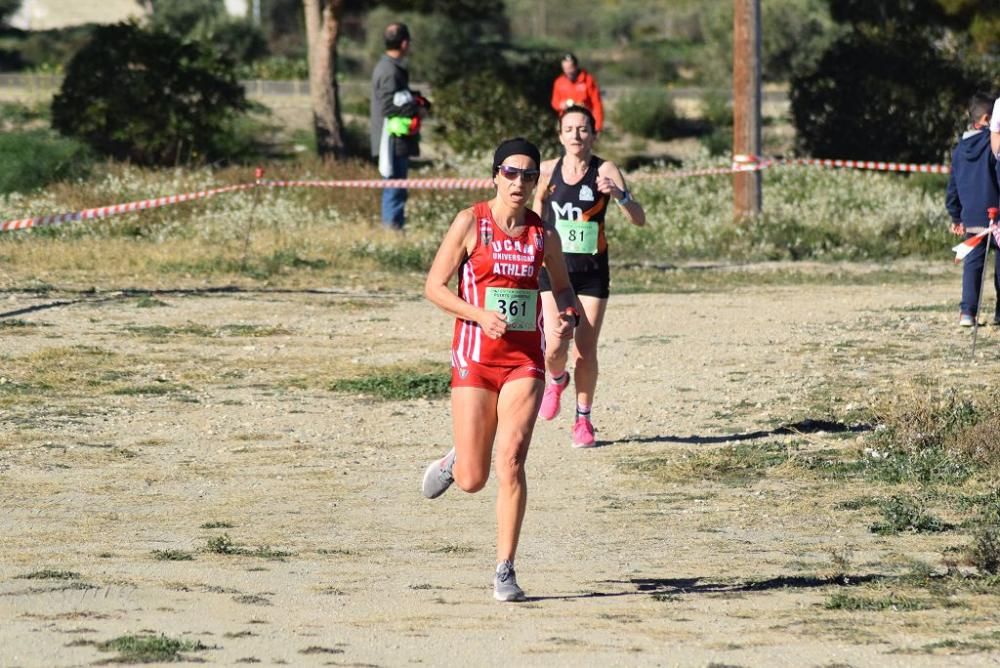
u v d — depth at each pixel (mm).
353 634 14914
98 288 45125
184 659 13586
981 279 36688
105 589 16766
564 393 31312
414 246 55250
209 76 86750
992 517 20953
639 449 26547
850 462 24953
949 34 108375
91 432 27594
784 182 71500
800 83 100375
